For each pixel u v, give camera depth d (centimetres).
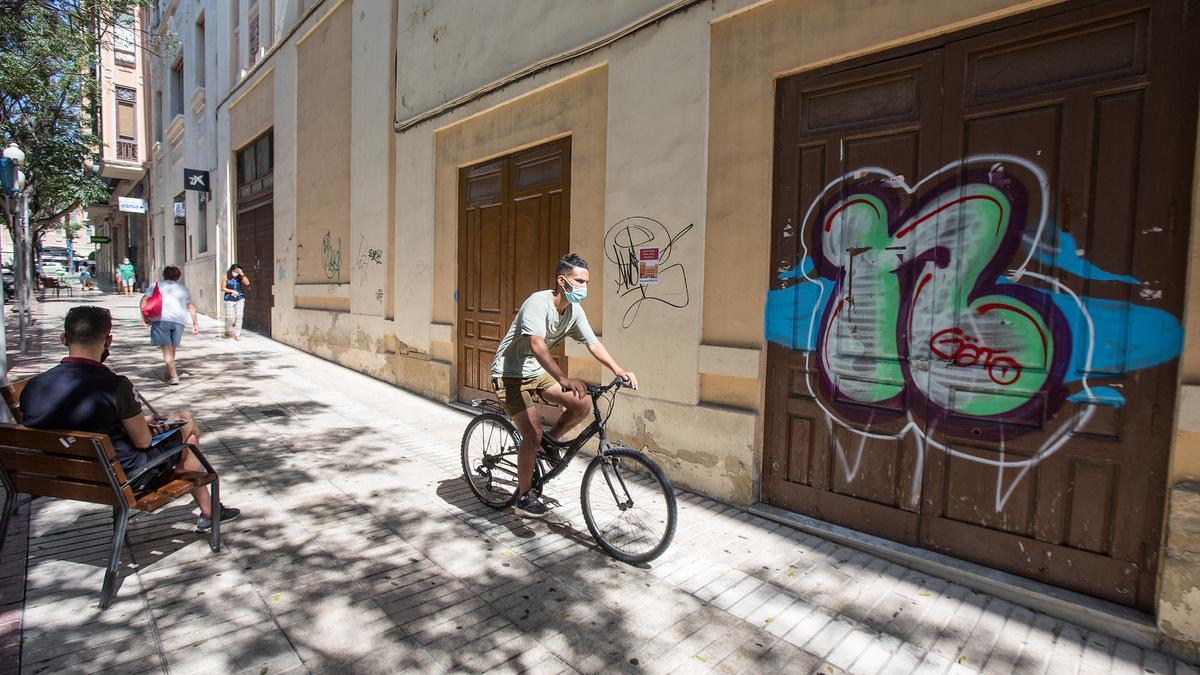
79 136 1812
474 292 712
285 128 1202
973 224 328
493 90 646
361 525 395
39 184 1853
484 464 428
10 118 1603
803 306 400
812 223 394
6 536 344
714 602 311
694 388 452
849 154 377
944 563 336
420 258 791
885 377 364
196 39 1836
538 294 363
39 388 306
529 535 387
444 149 747
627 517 362
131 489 310
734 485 429
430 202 769
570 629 286
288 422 643
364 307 934
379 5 871
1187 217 270
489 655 265
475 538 380
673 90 459
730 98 429
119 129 2764
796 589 324
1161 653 272
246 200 1488
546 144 604
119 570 325
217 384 826
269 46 1312
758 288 417
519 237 641
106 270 4356
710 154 442
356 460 527
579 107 555
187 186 1658
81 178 1930
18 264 1324
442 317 763
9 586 305
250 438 581
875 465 370
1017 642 281
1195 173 262
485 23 669
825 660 267
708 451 445
